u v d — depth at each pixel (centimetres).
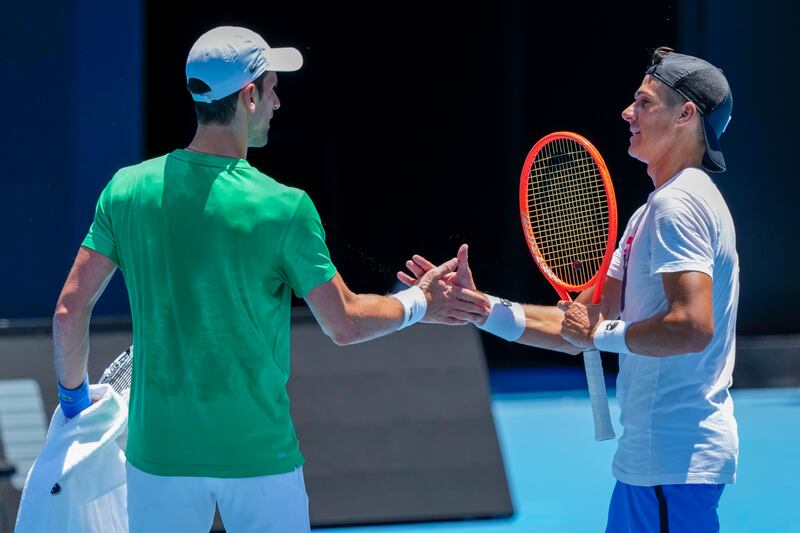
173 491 869
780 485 1794
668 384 889
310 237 862
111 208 890
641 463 894
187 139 2930
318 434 1666
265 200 859
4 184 2355
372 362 1775
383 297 948
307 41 3086
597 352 974
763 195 2647
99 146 2383
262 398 866
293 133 3147
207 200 859
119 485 984
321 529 1555
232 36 887
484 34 3094
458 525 1580
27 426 1683
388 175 3177
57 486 950
